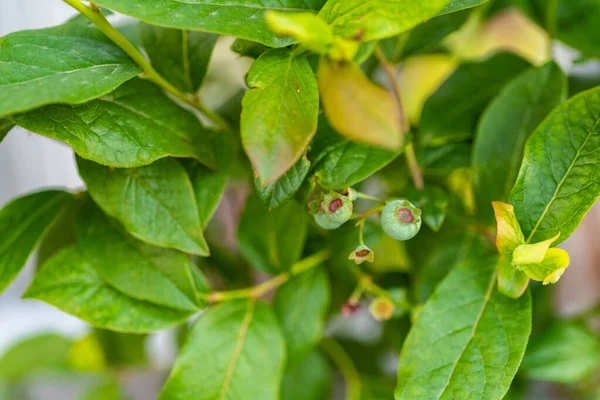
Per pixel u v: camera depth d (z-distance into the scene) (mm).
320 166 306
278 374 333
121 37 301
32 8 527
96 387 459
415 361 301
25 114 289
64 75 287
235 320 335
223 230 395
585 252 485
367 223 347
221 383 328
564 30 359
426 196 324
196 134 311
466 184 364
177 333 404
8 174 573
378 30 283
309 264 350
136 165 295
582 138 299
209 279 390
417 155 341
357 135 306
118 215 308
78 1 295
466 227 341
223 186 316
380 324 396
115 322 321
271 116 279
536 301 358
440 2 277
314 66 306
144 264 320
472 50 408
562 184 299
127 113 300
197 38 323
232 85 387
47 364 438
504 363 297
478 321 304
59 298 322
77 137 292
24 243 324
